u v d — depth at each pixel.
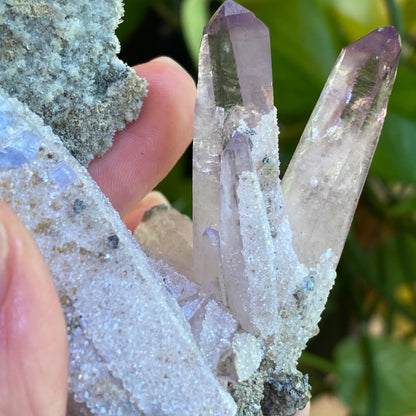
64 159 0.10
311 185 0.12
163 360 0.09
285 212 0.12
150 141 0.14
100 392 0.09
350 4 0.20
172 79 0.14
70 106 0.12
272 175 0.11
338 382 0.22
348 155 0.12
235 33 0.10
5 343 0.08
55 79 0.12
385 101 0.11
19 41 0.11
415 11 0.24
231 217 0.11
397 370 0.22
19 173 0.09
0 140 0.09
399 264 0.27
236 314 0.11
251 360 0.11
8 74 0.11
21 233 0.08
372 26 0.21
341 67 0.11
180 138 0.14
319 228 0.12
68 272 0.09
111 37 0.12
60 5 0.11
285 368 0.12
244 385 0.11
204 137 0.11
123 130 0.14
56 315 0.08
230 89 0.11
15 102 0.10
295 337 0.12
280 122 0.23
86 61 0.12
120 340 0.09
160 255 0.12
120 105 0.13
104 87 0.13
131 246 0.10
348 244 0.24
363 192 0.25
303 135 0.12
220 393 0.10
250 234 0.11
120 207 0.14
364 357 0.23
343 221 0.12
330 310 0.26
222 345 0.11
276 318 0.11
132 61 0.27
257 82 0.11
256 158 0.11
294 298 0.11
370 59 0.11
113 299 0.09
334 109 0.12
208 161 0.11
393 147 0.20
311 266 0.12
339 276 0.25
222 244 0.11
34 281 0.08
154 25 0.27
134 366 0.09
